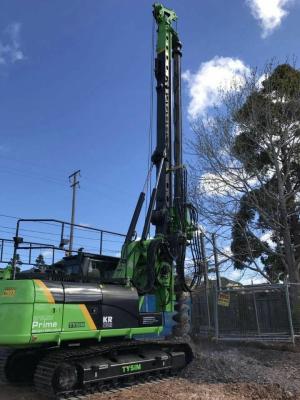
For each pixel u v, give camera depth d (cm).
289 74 2152
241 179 2038
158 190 1230
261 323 1556
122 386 987
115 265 1138
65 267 1075
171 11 1422
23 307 842
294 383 1012
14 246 960
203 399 891
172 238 1162
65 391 876
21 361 1013
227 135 2047
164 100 1310
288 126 2039
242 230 2095
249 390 960
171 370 1098
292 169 2153
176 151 1292
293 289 1554
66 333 891
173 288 1164
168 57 1367
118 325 988
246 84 2073
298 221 2303
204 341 1622
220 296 1634
